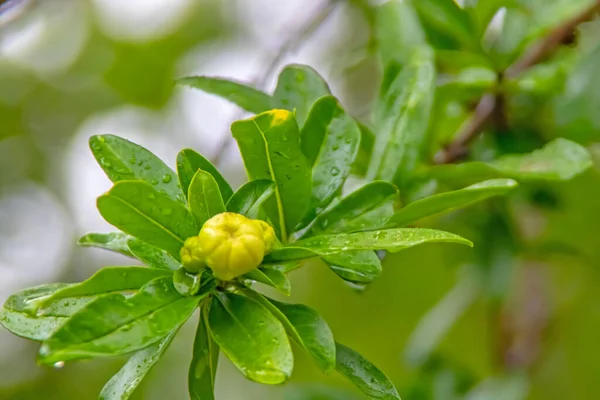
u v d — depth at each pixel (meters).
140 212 0.47
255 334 0.46
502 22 0.59
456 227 0.62
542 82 0.59
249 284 0.48
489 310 0.74
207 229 0.47
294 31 0.62
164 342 0.48
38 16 0.66
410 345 0.72
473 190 0.49
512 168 0.53
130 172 0.49
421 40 0.59
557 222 0.71
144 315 0.46
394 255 0.80
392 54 0.59
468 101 0.60
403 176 0.53
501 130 0.58
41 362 0.45
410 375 0.82
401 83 0.53
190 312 0.46
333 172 0.50
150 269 0.47
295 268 0.49
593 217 0.71
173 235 0.47
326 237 0.47
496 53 0.59
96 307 0.45
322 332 0.47
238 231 0.47
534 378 0.77
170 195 0.48
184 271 0.47
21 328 0.48
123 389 0.47
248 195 0.48
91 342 0.45
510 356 0.72
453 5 0.58
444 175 0.53
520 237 0.63
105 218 0.47
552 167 0.53
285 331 0.46
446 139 0.61
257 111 0.54
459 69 0.60
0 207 0.90
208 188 0.47
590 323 0.89
